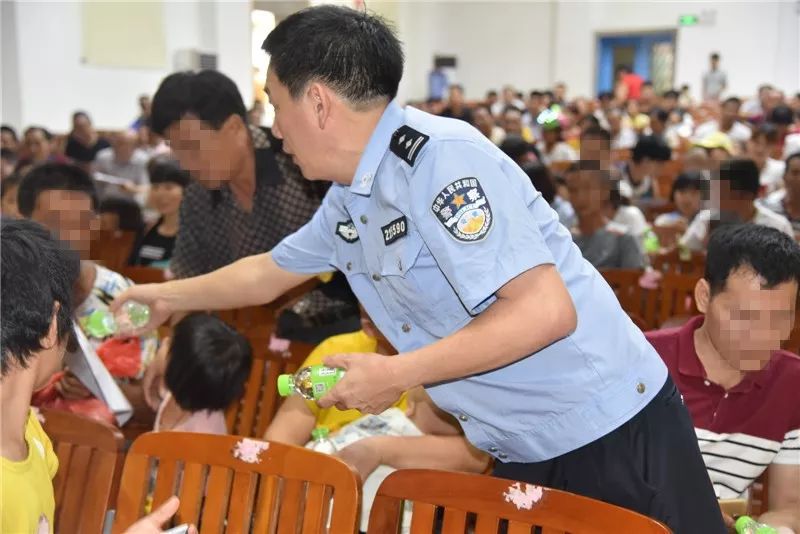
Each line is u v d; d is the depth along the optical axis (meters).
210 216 2.34
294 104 1.21
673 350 1.69
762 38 14.43
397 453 1.71
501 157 1.22
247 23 10.62
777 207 4.36
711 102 13.95
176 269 2.46
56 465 1.30
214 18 10.31
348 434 1.86
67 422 1.53
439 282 1.24
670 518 1.32
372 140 1.23
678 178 4.76
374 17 1.24
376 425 1.86
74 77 9.52
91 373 1.82
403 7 15.64
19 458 1.12
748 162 3.42
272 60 1.22
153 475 1.66
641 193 6.37
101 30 9.70
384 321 1.42
